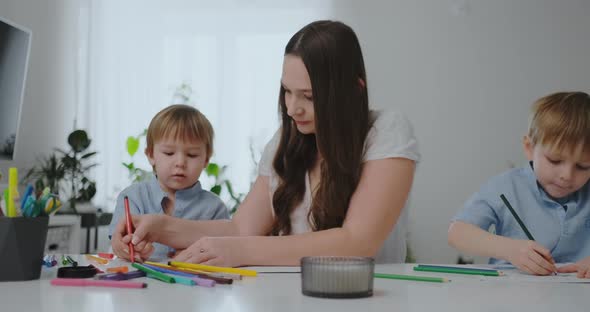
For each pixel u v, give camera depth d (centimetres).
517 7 317
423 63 320
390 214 94
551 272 89
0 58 217
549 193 130
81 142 262
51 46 295
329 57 96
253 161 305
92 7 304
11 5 278
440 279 73
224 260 84
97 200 297
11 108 232
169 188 157
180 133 152
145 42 310
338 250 89
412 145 101
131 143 281
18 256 69
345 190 100
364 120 101
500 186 135
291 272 80
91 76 301
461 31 319
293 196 113
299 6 315
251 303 56
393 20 322
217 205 160
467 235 113
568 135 116
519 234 133
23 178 276
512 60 316
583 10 312
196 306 54
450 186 316
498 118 316
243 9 314
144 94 308
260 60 312
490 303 57
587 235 130
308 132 104
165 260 99
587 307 56
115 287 65
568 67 313
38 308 52
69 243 237
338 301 57
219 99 310
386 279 75
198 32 313
